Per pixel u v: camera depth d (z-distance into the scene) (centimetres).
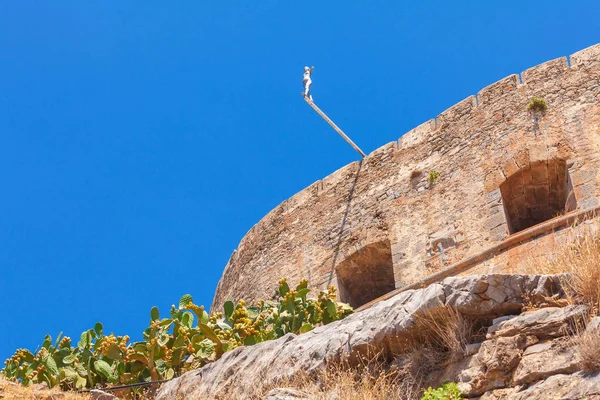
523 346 832
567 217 1844
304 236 2477
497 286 880
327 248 2383
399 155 2377
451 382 855
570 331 816
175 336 1473
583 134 2031
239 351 1128
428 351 902
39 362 1479
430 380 883
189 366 1431
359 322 975
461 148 2227
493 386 822
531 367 806
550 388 776
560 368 790
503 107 2200
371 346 931
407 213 2234
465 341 873
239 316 1562
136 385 1359
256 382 1030
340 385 905
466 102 2303
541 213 2122
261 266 2566
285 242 2528
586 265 855
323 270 2353
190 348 1435
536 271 1010
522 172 2070
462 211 2116
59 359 1488
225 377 1097
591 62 2139
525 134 2106
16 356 1491
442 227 2133
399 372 904
